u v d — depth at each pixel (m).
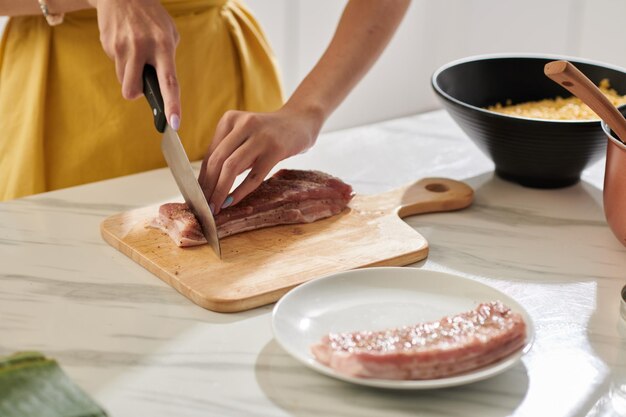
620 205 1.21
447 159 1.65
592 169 1.62
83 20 1.59
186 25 1.63
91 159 1.64
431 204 1.40
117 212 1.39
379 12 1.56
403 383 0.88
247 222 1.29
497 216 1.40
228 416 0.88
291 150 1.38
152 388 0.92
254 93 1.77
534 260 1.24
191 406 0.90
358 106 3.14
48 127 1.62
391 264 1.21
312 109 1.46
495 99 1.67
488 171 1.59
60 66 1.59
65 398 0.83
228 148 1.32
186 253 1.22
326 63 1.53
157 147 1.69
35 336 1.02
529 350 0.95
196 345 1.01
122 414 0.88
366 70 1.57
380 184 1.51
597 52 3.45
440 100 1.50
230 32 1.72
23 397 0.82
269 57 1.80
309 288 1.08
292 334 0.99
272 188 1.34
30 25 1.60
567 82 1.16
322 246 1.25
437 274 1.10
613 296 1.14
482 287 1.08
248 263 1.19
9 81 1.62
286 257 1.21
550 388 0.94
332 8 2.90
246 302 1.09
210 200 1.29
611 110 1.18
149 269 1.20
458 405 0.91
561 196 1.48
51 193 1.45
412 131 1.80
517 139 1.40
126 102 1.62
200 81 1.69
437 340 0.92
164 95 1.28
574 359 0.99
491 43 3.37
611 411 0.90
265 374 0.96
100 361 0.97
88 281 1.16
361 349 0.90
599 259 1.25
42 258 1.22
